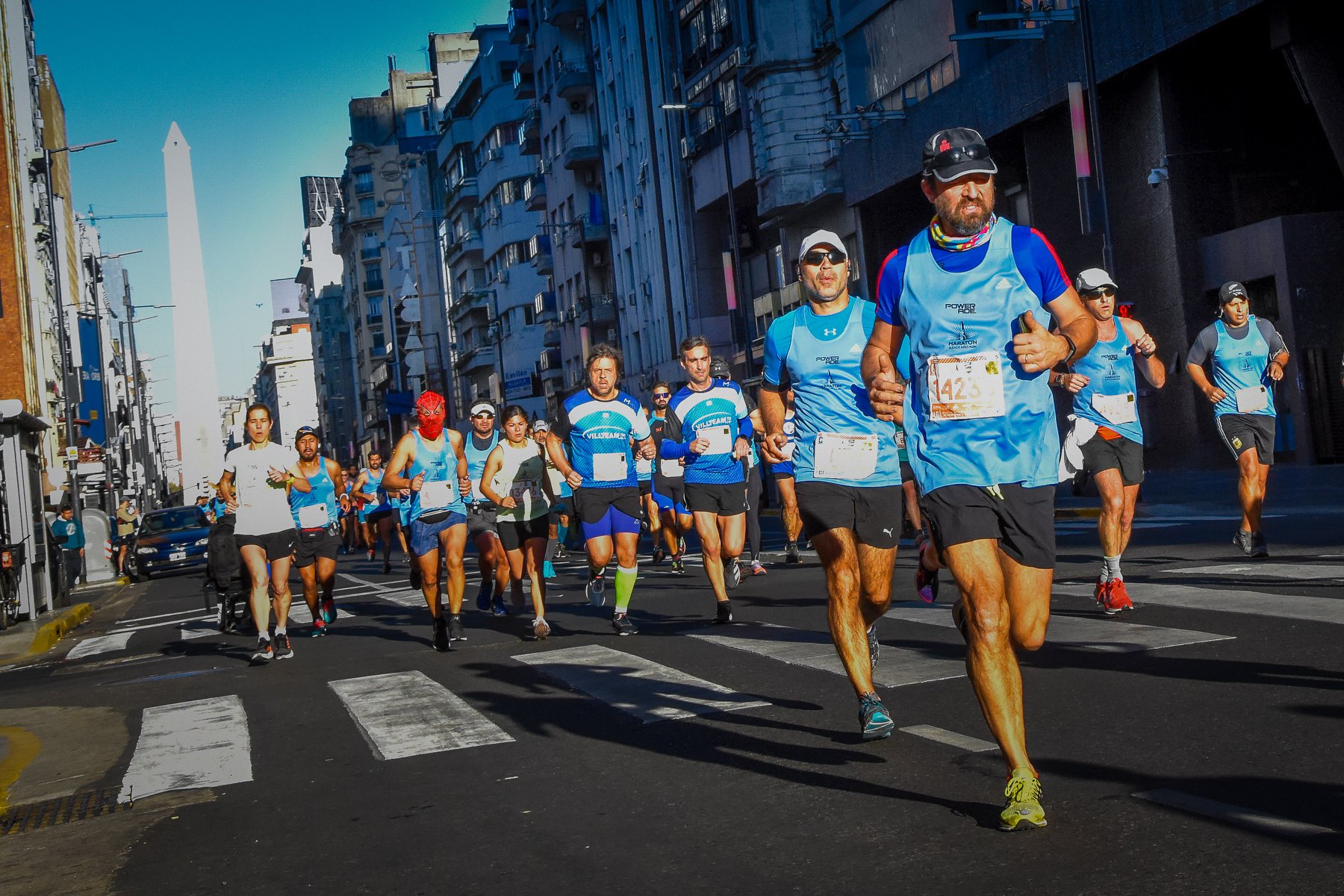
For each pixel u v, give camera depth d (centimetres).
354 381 16775
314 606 1433
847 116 3591
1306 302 2588
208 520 1645
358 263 14388
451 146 9356
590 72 6525
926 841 450
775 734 647
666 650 965
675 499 1642
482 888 455
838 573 614
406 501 1520
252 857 525
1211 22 2569
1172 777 496
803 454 640
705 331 5106
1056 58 2978
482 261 9469
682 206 5156
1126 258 2983
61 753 818
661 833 498
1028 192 3216
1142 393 2978
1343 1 2453
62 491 4481
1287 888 372
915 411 484
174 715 908
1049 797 486
